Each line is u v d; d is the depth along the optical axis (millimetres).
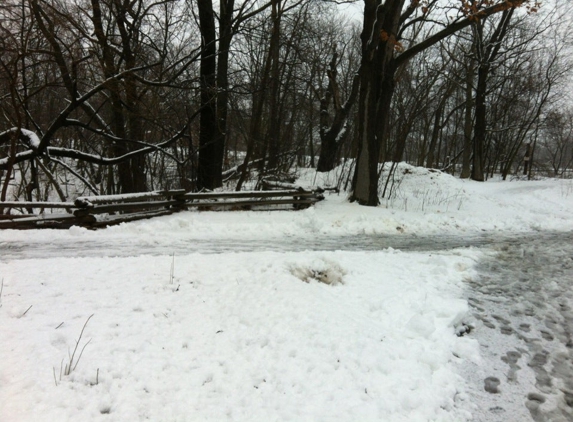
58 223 8789
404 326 4480
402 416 3057
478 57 22953
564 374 3732
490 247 8578
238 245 7859
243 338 4008
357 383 3389
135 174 15219
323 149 20359
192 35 15555
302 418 2938
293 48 17469
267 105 18891
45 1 10742
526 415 3180
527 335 4453
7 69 10547
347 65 30703
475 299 5426
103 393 3098
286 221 10234
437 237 9648
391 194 15172
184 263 6094
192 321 4309
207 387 3264
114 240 7883
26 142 12234
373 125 12375
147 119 13289
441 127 32781
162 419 2867
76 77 11875
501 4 10852
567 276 6508
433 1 12195
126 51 12586
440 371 3689
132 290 4980
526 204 15109
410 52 12023
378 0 11711
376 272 6191
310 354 3760
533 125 32688
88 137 19594
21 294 4734
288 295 4941
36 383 3117
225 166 23625
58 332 3844
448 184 16953
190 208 11711
